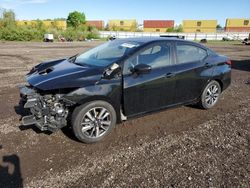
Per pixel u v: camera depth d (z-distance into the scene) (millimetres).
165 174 3273
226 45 34938
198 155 3762
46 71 4328
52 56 15594
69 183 3064
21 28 41719
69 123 4004
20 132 4297
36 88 3920
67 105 3748
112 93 4023
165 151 3857
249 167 3475
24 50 19797
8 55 15719
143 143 4090
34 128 4445
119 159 3607
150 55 4516
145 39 4852
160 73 4551
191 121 5035
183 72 4898
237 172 3348
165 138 4281
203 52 5473
